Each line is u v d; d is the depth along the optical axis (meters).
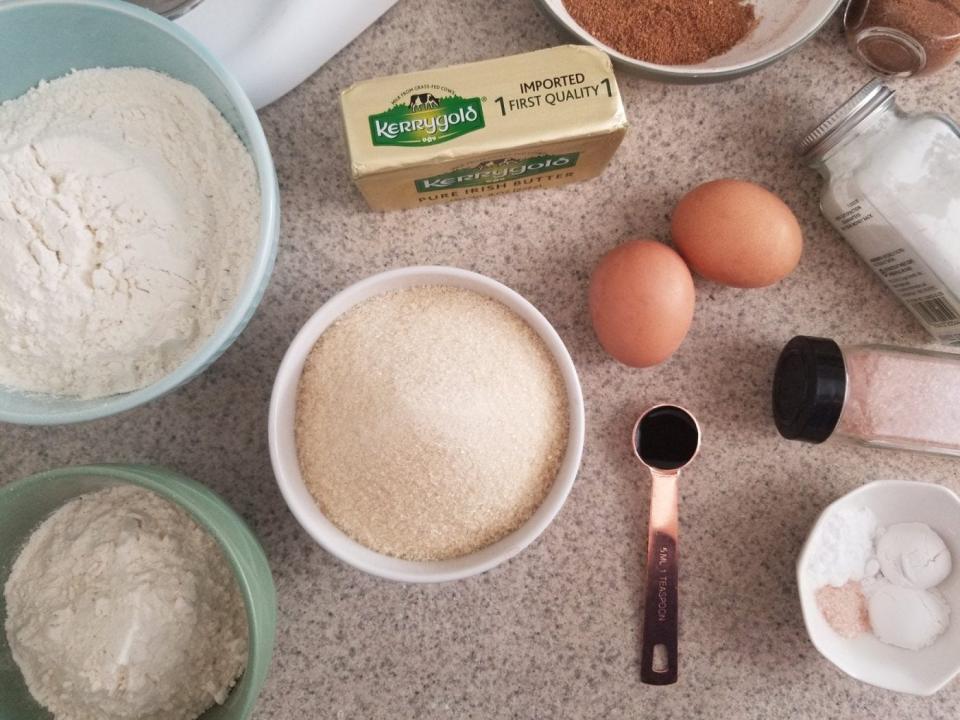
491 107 0.60
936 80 0.74
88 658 0.59
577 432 0.62
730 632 0.73
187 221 0.63
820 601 0.70
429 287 0.66
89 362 0.61
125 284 0.60
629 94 0.73
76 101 0.63
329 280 0.72
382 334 0.64
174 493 0.57
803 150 0.70
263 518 0.71
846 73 0.74
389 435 0.60
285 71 0.66
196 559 0.64
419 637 0.72
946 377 0.71
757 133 0.74
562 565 0.73
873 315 0.75
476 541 0.64
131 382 0.62
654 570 0.71
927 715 0.74
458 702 0.72
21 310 0.59
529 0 0.72
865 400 0.71
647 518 0.73
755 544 0.73
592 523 0.73
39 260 0.58
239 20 0.63
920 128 0.66
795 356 0.69
